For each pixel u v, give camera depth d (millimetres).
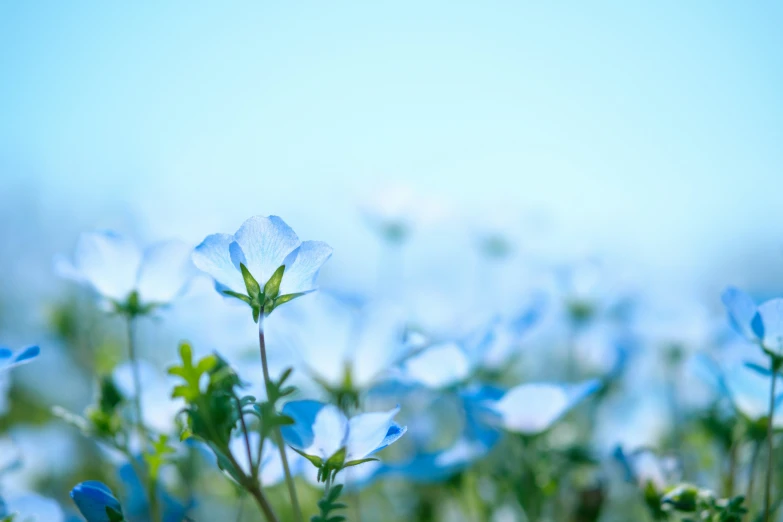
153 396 330
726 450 340
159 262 323
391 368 332
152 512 308
